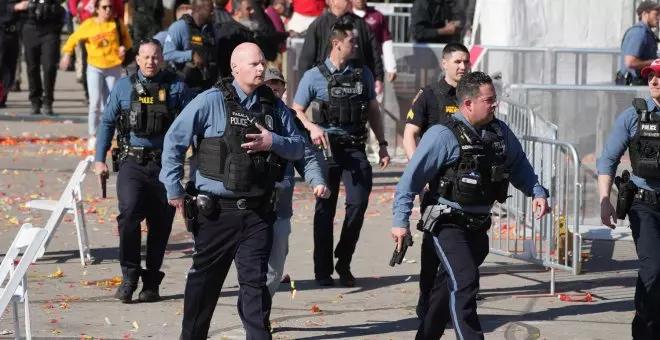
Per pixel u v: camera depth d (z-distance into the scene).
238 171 22.64
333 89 31.70
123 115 29.91
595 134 41.00
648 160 24.41
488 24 55.78
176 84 29.95
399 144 56.72
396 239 22.69
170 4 76.38
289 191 26.34
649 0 45.91
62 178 51.12
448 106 28.17
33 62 71.31
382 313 29.56
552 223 32.41
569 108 40.94
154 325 27.98
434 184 23.03
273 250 26.34
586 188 41.09
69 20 86.44
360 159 32.12
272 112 23.33
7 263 24.14
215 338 26.84
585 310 30.02
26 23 70.25
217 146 22.83
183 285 32.62
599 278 33.91
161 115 29.58
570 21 55.12
